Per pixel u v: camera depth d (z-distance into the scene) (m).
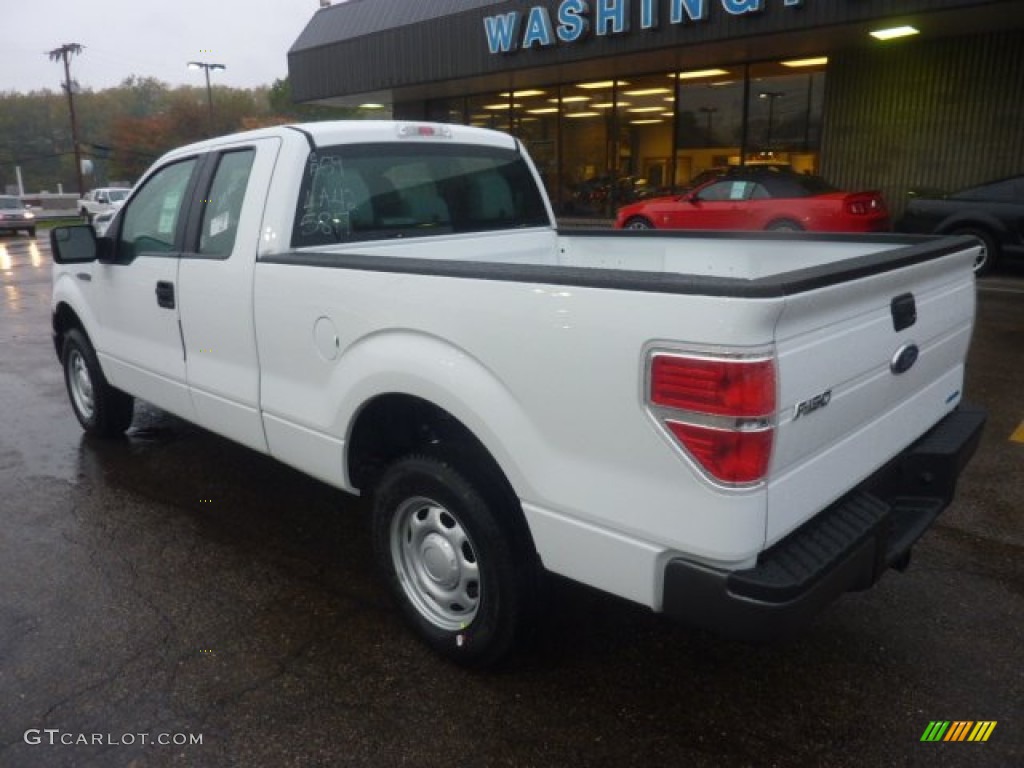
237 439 3.72
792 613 2.04
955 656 2.92
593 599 3.33
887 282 2.36
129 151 81.38
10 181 100.88
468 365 2.52
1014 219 10.72
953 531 3.86
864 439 2.50
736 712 2.65
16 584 3.48
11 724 2.60
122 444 5.25
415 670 2.88
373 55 18.03
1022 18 11.73
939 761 2.42
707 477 2.00
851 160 14.77
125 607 3.30
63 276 5.07
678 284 1.96
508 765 2.43
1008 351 7.24
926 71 13.76
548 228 4.58
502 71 15.98
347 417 3.00
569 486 2.31
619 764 2.43
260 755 2.47
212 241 3.67
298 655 2.97
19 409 6.12
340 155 3.52
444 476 2.69
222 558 3.72
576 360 2.20
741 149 15.91
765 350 1.91
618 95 17.31
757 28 12.45
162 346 4.10
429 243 3.85
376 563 3.35
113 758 2.46
